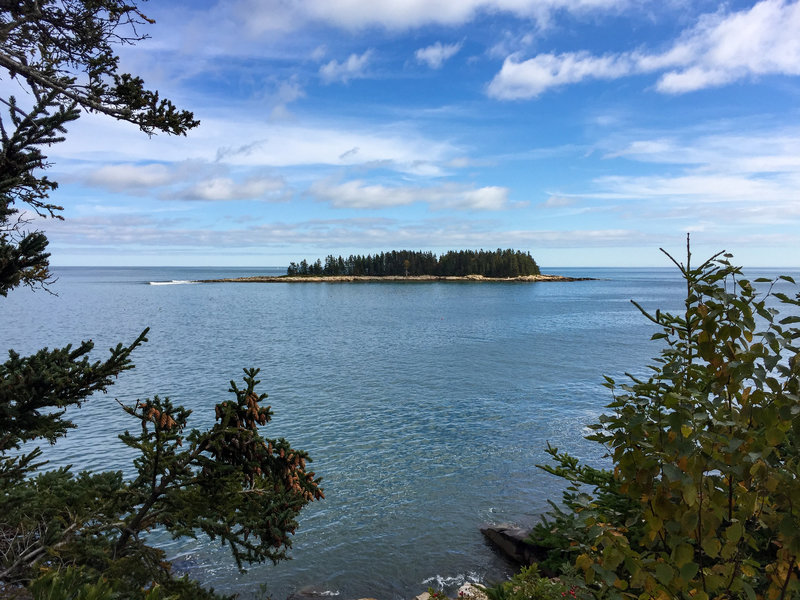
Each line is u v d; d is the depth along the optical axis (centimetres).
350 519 1784
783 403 201
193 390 3759
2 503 360
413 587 1397
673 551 205
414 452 2466
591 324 8569
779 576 213
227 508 429
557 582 541
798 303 212
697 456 200
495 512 1833
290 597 1344
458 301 14800
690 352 243
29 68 422
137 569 388
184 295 18362
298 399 3538
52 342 6244
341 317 10169
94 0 466
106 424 2869
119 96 454
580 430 2777
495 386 3909
